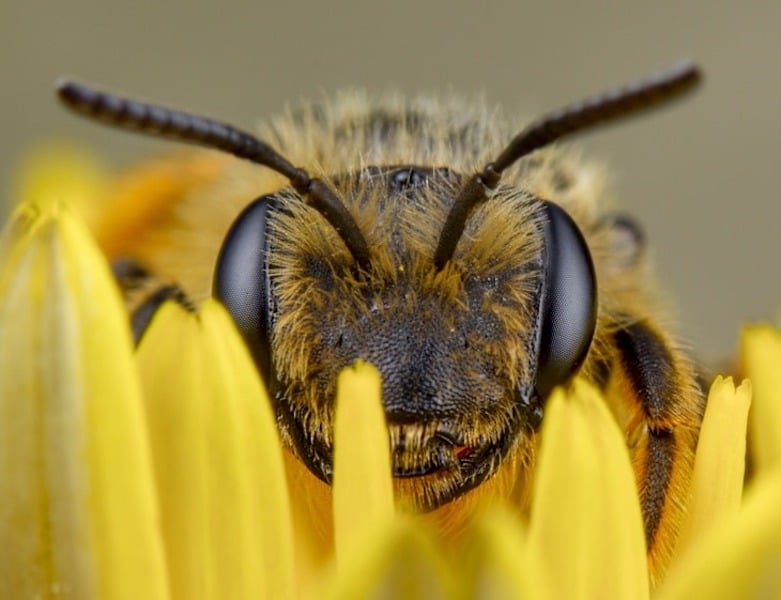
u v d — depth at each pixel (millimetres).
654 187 63
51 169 45
